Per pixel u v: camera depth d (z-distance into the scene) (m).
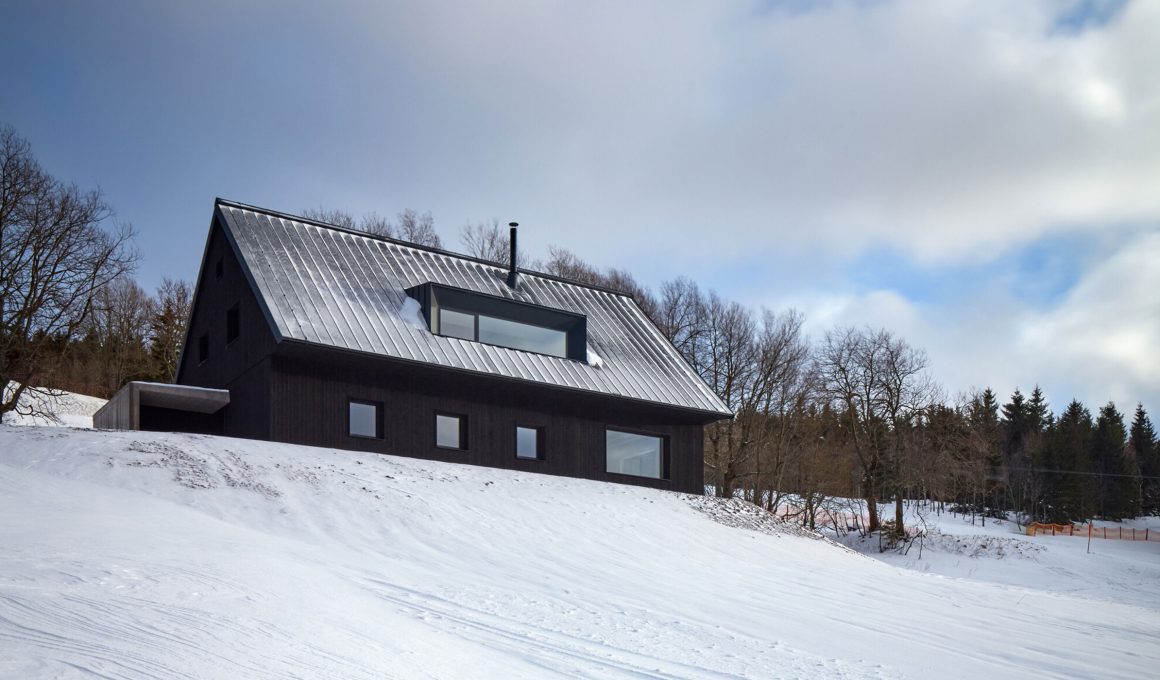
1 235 32.62
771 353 52.09
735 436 51.91
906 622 15.31
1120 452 88.06
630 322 33.09
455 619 11.56
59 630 7.89
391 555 15.83
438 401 25.97
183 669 7.29
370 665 8.41
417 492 20.36
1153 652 15.02
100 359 53.97
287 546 14.41
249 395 24.36
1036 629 16.09
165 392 24.14
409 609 11.74
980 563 46.25
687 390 30.58
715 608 14.77
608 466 29.11
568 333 29.67
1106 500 83.69
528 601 13.29
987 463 72.38
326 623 9.62
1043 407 99.25
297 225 27.27
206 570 10.91
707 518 24.62
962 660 12.77
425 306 26.34
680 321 55.34
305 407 23.64
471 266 30.53
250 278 23.88
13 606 8.45
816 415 53.88
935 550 49.19
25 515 12.87
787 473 51.59
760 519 26.34
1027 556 47.59
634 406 29.09
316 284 25.06
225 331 26.41
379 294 26.25
